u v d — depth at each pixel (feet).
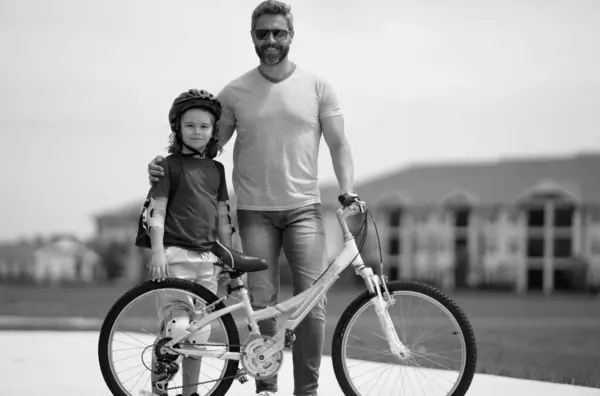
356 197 19.21
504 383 23.91
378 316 18.75
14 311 77.56
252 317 18.57
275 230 20.58
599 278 144.87
